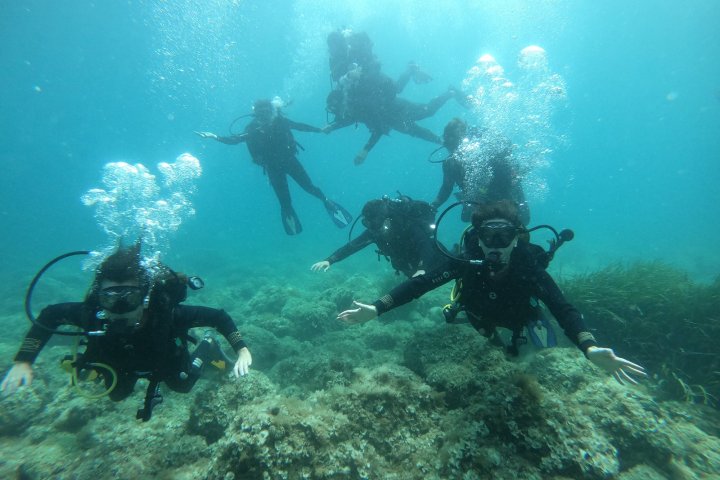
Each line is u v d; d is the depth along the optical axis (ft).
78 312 9.70
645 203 236.02
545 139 36.24
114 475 10.49
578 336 8.03
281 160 32.07
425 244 15.05
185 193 26.43
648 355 15.46
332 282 42.80
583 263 53.78
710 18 178.09
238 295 42.83
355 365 15.29
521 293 9.86
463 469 7.72
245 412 8.63
